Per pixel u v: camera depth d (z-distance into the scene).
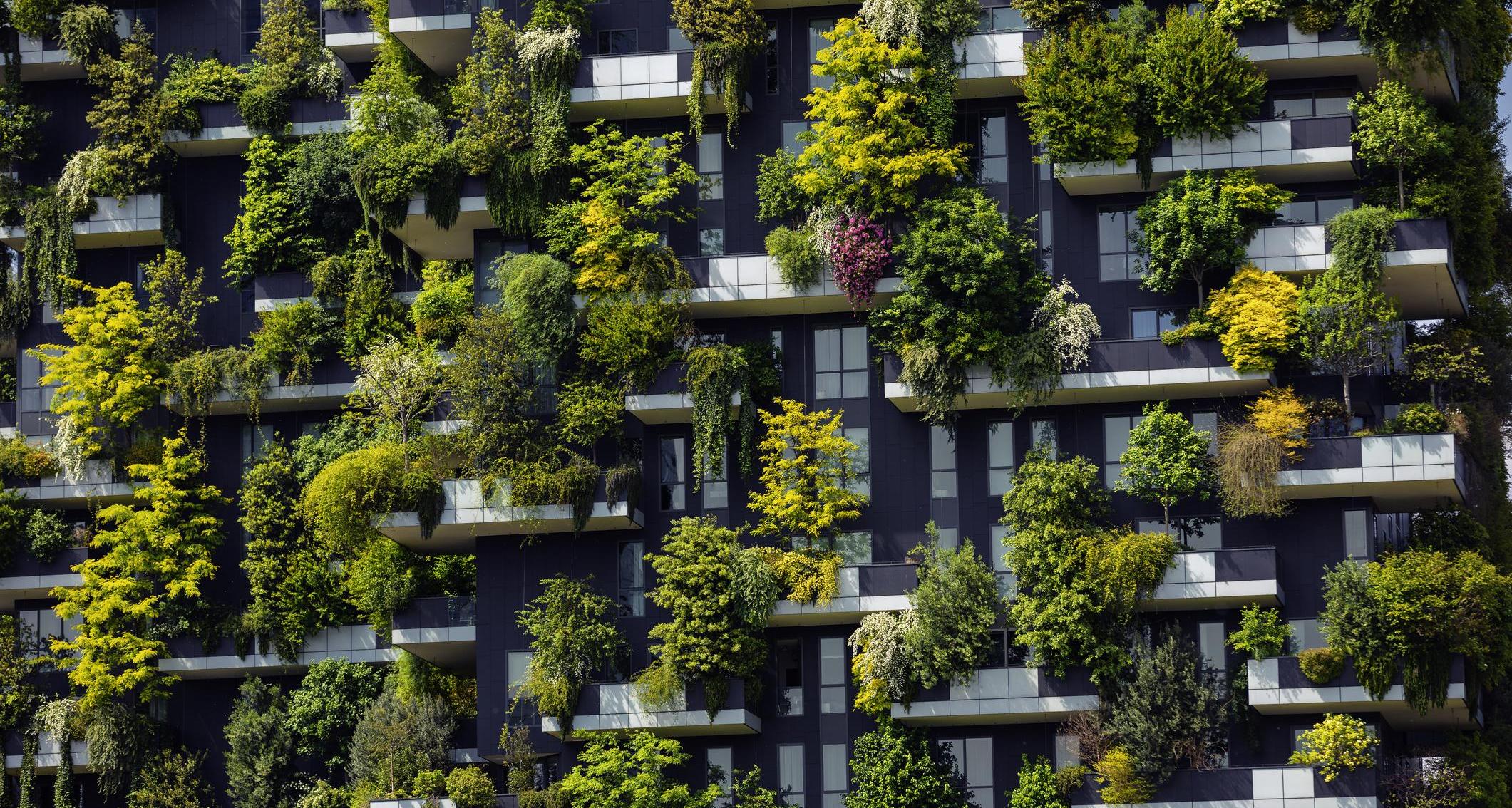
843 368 91.75
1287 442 86.50
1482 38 93.00
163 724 97.94
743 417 91.19
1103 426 89.75
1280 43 89.38
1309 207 90.12
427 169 94.12
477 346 92.62
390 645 96.62
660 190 91.94
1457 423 87.62
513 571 92.81
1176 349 87.94
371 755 92.62
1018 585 88.25
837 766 89.44
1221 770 84.56
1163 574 86.25
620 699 89.19
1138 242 89.81
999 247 89.38
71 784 97.25
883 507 90.44
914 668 87.12
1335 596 85.25
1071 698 86.50
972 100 92.06
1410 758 86.94
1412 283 89.38
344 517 92.06
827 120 90.62
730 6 92.69
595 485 91.00
